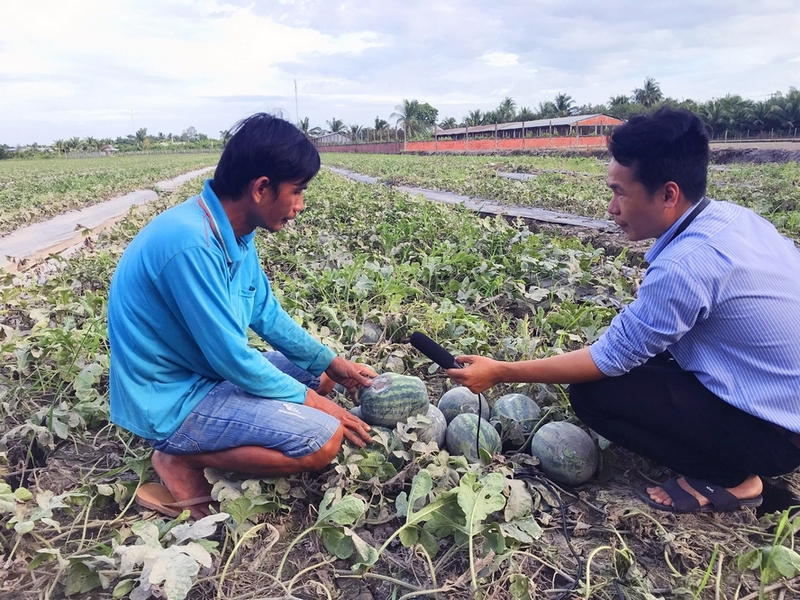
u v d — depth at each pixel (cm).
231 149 261
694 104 6062
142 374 274
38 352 421
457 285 601
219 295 265
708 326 263
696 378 275
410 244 769
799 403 253
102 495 292
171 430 279
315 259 747
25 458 349
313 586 246
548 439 310
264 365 281
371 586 252
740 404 259
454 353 432
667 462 295
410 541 253
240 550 266
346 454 295
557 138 6022
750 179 1638
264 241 845
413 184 1995
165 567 215
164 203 1536
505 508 265
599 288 561
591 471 306
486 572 243
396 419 321
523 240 750
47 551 238
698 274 249
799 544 265
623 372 275
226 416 277
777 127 5644
